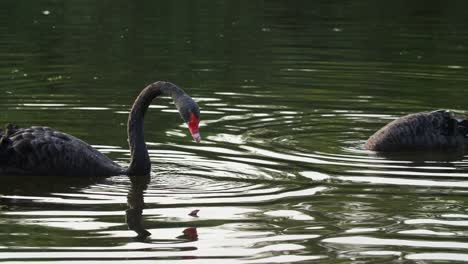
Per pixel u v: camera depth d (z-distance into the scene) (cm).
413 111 1712
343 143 1491
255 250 973
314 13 2872
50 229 1038
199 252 966
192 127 1233
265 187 1218
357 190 1212
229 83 1930
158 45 2333
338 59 2205
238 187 1215
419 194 1195
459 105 1758
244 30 2558
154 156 1373
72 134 1495
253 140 1482
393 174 1303
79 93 1806
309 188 1215
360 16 2836
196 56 2208
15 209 1116
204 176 1268
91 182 1241
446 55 2272
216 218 1080
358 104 1762
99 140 1466
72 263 930
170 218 1082
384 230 1042
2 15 2720
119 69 2050
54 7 2877
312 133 1546
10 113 1628
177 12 2822
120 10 2841
